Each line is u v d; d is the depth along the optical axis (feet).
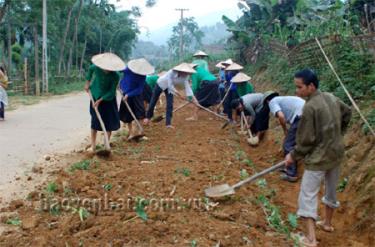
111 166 21.02
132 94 27.12
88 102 58.49
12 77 78.48
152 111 33.42
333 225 16.84
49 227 14.23
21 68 99.71
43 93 74.18
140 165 21.21
